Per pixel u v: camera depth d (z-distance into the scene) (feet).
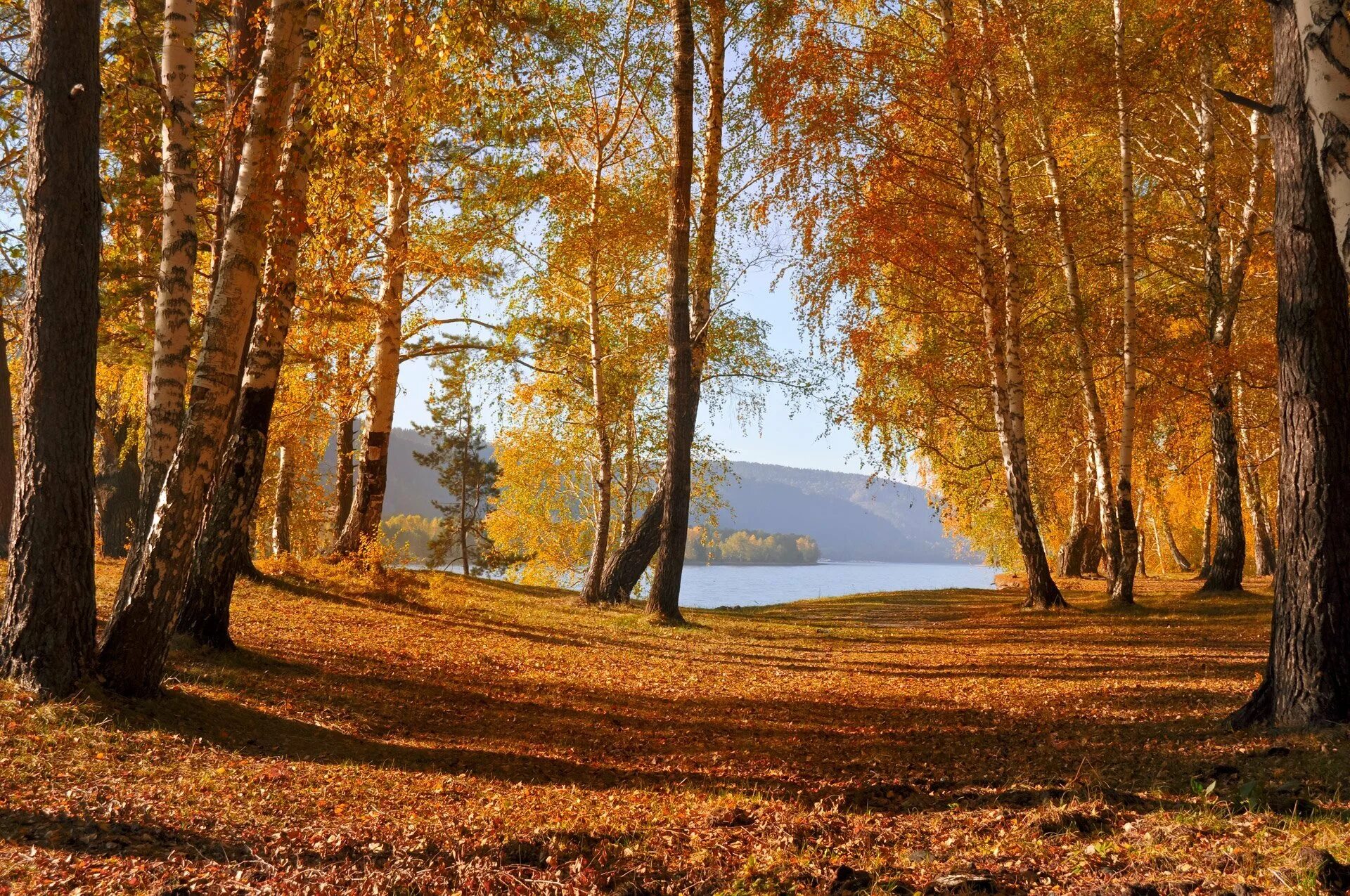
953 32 52.42
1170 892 11.81
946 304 63.10
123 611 22.44
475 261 56.24
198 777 18.21
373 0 27.61
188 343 25.88
